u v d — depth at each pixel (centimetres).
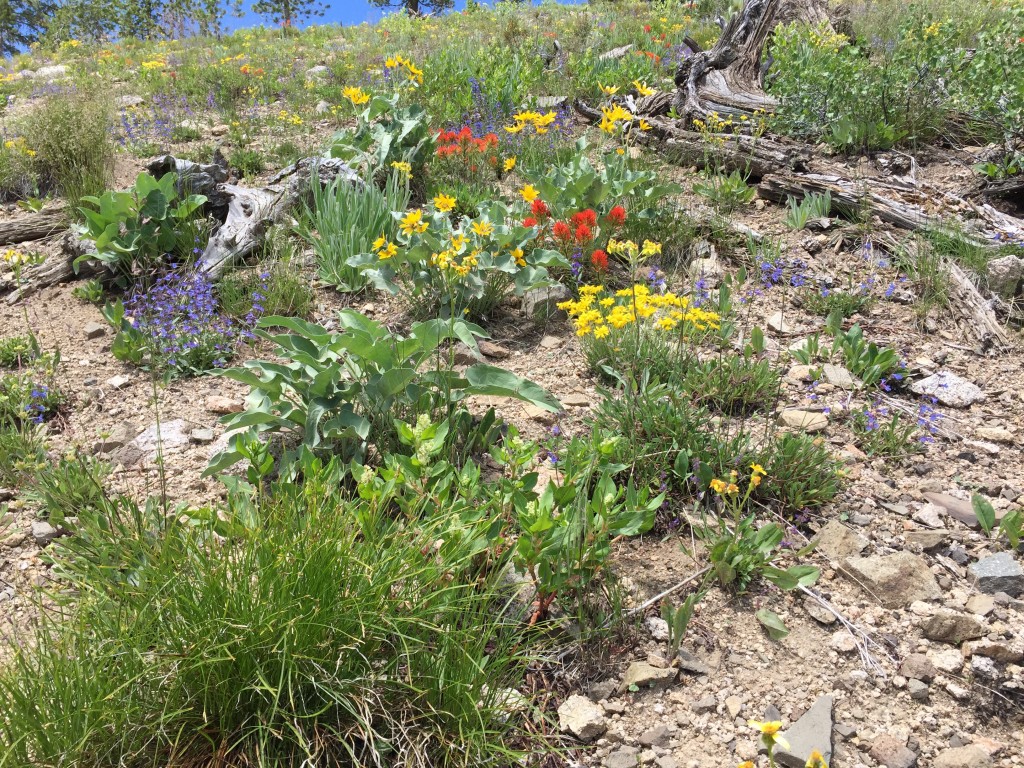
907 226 580
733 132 753
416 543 246
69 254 542
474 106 879
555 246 528
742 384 392
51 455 355
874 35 1041
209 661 201
